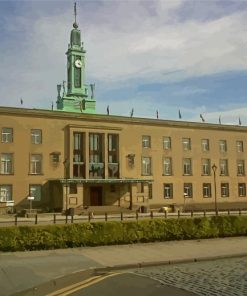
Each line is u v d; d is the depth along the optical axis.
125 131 64.00
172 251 18.25
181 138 69.00
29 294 10.66
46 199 57.44
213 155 71.62
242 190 74.19
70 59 85.12
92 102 83.62
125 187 62.34
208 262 16.16
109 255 17.12
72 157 59.31
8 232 18.34
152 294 10.56
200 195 69.44
